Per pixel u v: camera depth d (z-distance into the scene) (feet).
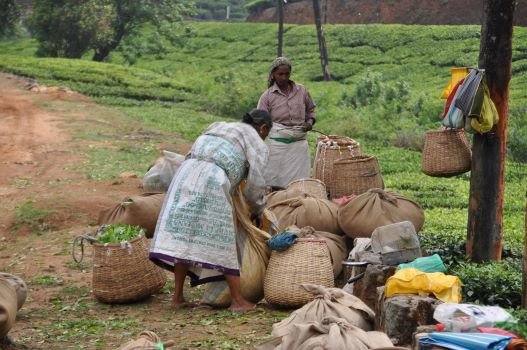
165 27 213.05
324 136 42.34
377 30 212.64
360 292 28.55
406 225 28.63
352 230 33.19
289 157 41.78
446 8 226.17
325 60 183.42
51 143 87.25
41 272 38.65
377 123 108.68
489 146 33.55
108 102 135.03
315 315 23.43
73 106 123.65
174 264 30.40
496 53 32.91
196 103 144.15
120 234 32.30
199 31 255.91
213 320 28.48
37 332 28.04
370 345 19.62
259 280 30.42
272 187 41.93
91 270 38.81
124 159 77.30
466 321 20.58
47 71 163.84
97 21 194.59
